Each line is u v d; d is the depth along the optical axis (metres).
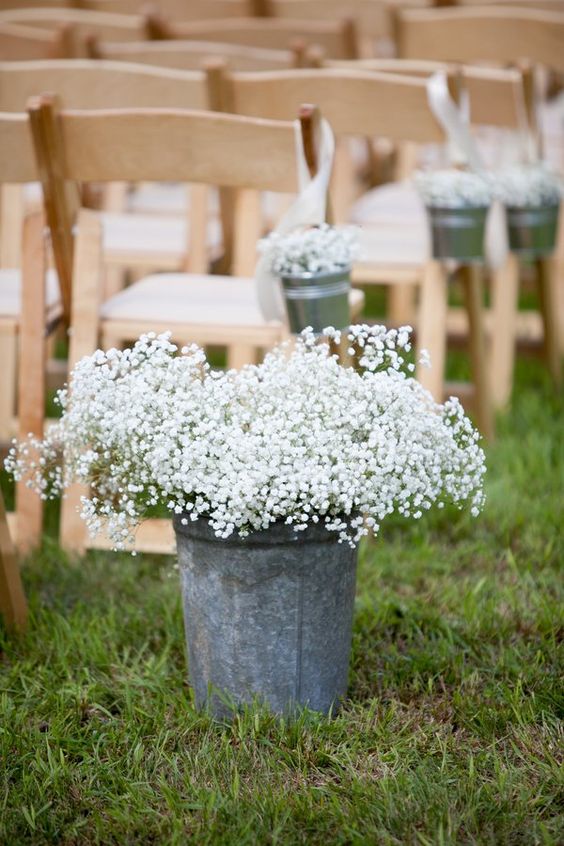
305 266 2.79
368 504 2.33
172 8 5.43
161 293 3.59
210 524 2.31
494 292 4.44
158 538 3.29
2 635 2.89
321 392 2.36
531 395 4.55
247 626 2.42
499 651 2.82
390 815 2.21
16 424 3.96
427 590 3.16
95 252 3.29
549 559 3.30
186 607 2.51
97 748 2.45
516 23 4.21
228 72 3.46
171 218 4.62
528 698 2.59
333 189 4.52
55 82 3.51
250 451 2.27
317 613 2.44
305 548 2.37
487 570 3.29
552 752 2.41
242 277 3.90
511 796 2.27
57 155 3.04
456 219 3.62
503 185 4.02
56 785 2.33
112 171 3.04
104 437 2.40
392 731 2.51
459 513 3.59
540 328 5.14
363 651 2.82
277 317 2.95
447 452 2.38
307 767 2.40
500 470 3.86
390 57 6.53
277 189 2.98
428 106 3.47
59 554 3.34
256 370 2.44
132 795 2.29
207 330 3.26
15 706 2.64
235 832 2.18
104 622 2.94
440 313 3.80
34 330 3.31
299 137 2.76
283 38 4.60
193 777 2.36
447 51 4.36
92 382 2.39
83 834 2.24
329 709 2.56
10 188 4.06
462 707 2.56
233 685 2.48
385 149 5.98
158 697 2.62
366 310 5.79
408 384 2.40
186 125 2.94
